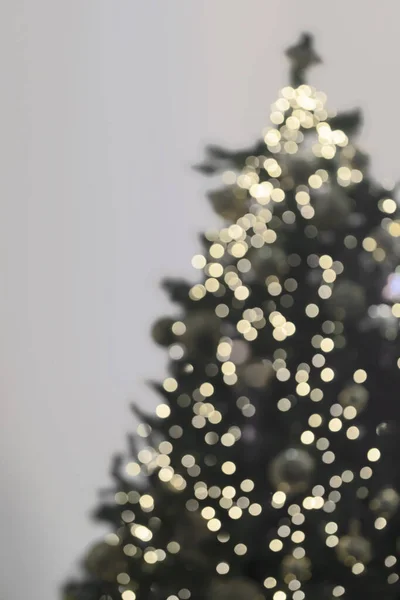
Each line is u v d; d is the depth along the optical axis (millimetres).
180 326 3117
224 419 3090
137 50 3967
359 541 3053
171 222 3971
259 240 3096
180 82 3988
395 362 3102
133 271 3953
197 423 3109
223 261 3148
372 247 3096
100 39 3943
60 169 3914
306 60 3184
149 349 3953
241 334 3078
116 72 3949
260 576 3066
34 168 3895
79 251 3928
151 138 3967
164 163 3971
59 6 3922
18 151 3887
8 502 3893
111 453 3928
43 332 3908
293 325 3051
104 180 3938
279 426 3047
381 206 3131
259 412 3061
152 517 3152
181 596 3100
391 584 3105
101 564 3145
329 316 3055
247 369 3059
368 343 3080
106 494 3369
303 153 3117
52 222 3908
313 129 3158
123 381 3945
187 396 3123
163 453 3141
